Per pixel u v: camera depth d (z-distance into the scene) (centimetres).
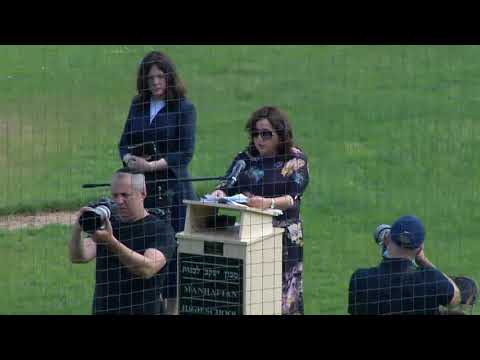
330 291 3238
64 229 3666
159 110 2841
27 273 3284
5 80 5747
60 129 4975
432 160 4744
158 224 2488
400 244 2464
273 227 2441
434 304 2470
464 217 4031
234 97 5841
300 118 5472
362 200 4175
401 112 5550
